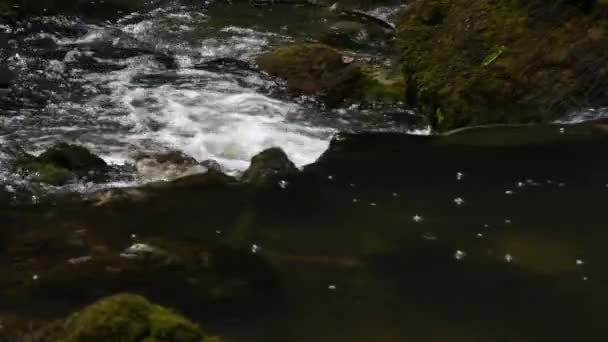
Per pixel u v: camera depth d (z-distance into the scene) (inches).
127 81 456.4
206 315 226.5
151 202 292.8
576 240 266.8
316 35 539.5
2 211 287.4
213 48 515.8
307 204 291.0
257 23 567.8
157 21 568.4
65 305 228.4
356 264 253.6
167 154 344.2
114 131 388.2
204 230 272.8
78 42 522.6
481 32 403.9
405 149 338.3
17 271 246.5
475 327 224.1
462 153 334.0
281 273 248.1
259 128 391.2
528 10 401.1
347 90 427.8
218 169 333.7
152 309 177.9
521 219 280.1
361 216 283.0
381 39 527.2
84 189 310.3
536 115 370.0
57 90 440.5
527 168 318.3
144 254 255.8
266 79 454.3
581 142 340.8
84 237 267.9
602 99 371.2
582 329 223.1
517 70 381.4
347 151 335.9
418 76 402.9
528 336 220.4
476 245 264.1
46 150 344.2
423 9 432.1
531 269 251.1
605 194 296.4
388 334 220.4
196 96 433.1
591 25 383.6
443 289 241.0
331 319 226.4
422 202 292.5
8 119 398.9
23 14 563.5
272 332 219.9
